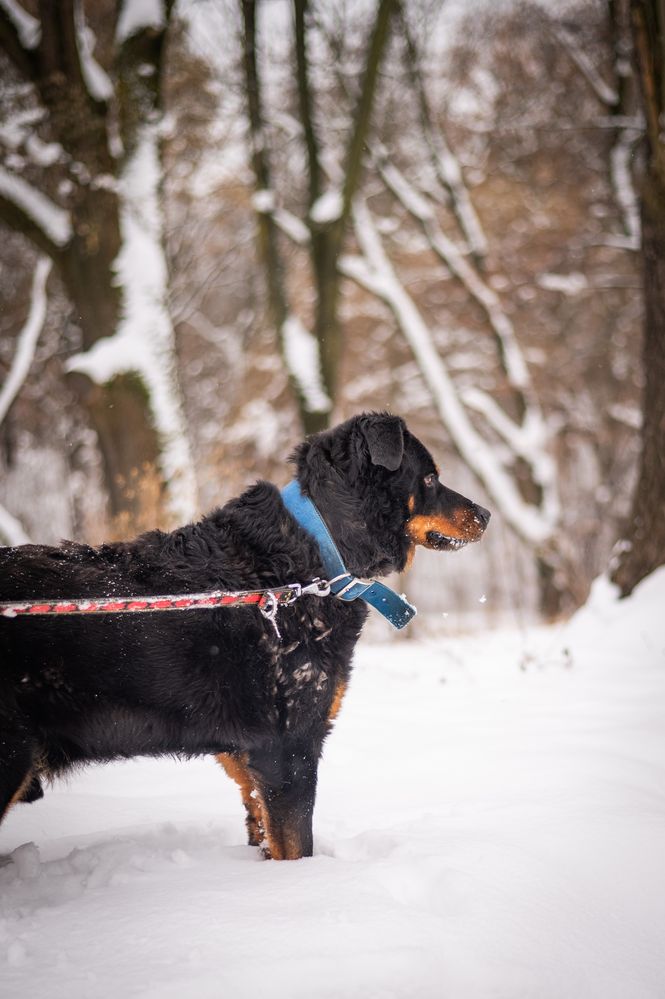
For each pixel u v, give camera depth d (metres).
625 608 7.59
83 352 11.59
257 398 18.09
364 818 3.61
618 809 3.39
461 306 18.98
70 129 11.27
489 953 2.41
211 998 2.17
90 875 3.02
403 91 16.61
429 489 3.63
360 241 16.06
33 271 16.34
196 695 3.06
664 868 2.93
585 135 16.98
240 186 16.58
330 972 2.27
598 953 2.49
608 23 15.77
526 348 18.78
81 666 2.94
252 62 13.69
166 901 2.69
